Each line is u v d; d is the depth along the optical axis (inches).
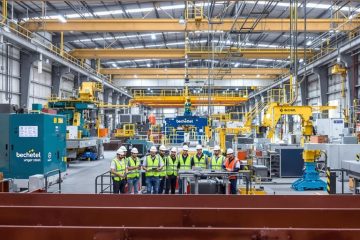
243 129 1014.4
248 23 849.5
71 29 897.5
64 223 130.2
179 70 1477.6
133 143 676.7
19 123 453.7
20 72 975.6
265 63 1727.4
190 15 1051.3
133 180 435.5
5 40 808.3
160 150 475.8
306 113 684.1
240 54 1044.5
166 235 111.8
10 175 451.5
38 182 317.7
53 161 481.4
